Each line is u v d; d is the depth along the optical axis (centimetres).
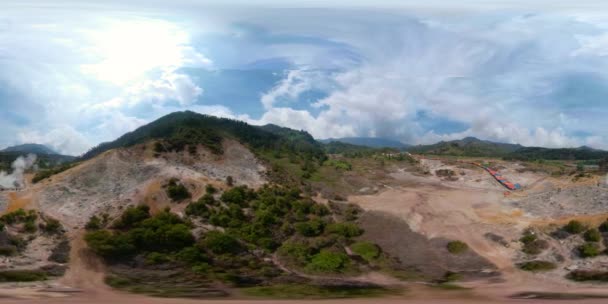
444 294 5703
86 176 8831
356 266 6869
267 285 6084
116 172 9038
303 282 6244
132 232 7000
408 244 7712
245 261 6900
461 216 9038
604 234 7344
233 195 8569
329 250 7288
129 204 8094
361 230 8300
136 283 6009
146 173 9106
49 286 5759
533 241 7444
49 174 9244
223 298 5509
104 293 5616
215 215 7944
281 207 8725
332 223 8469
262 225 7906
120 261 6638
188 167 9688
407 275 6544
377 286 6100
